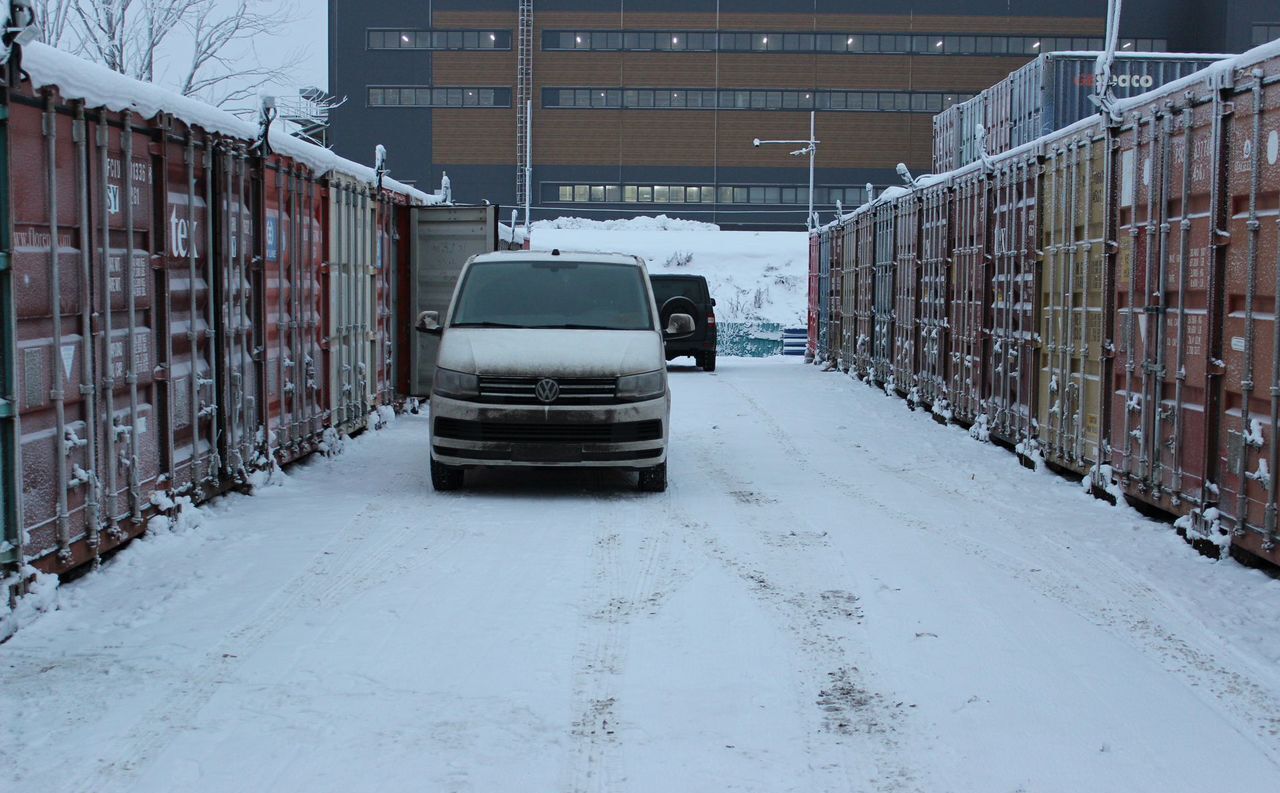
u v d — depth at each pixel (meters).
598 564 7.59
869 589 7.00
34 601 6.05
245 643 5.86
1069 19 75.88
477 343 10.12
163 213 7.73
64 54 6.34
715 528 8.77
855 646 5.92
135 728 4.76
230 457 9.13
